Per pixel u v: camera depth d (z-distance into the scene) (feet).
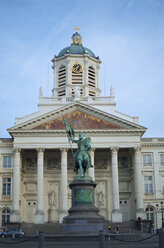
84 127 204.85
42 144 202.08
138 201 196.75
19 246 84.69
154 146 220.84
